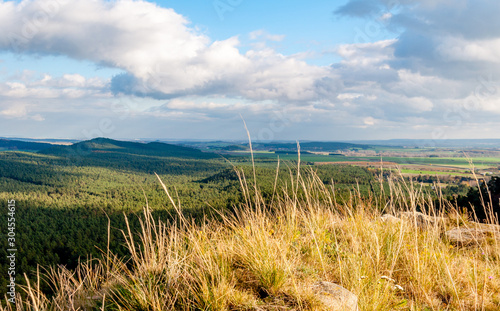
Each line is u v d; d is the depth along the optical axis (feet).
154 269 9.75
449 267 11.86
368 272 10.50
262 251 9.96
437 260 11.90
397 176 15.61
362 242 13.03
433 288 10.84
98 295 9.68
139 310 8.28
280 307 8.05
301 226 14.40
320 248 11.92
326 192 15.14
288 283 9.14
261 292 8.98
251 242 10.61
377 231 13.56
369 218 15.81
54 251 117.29
